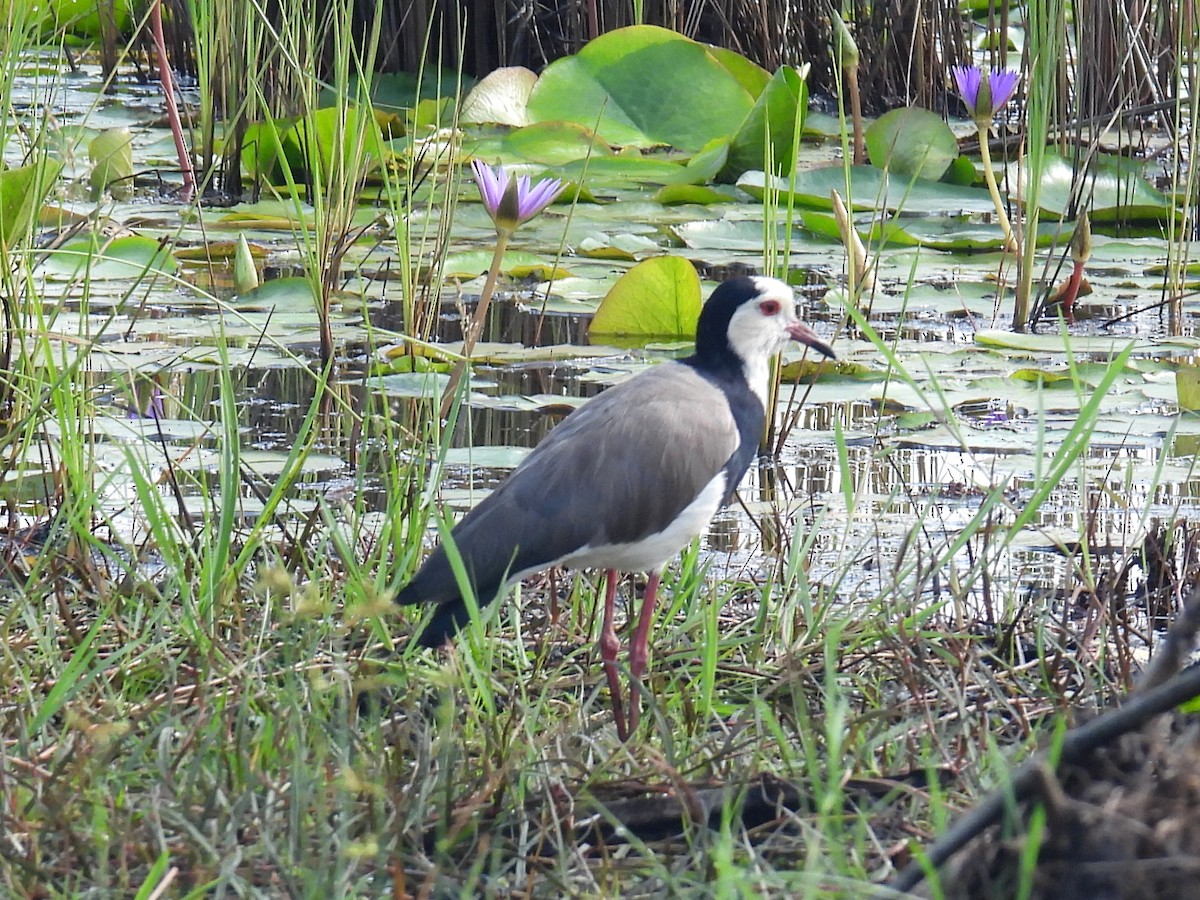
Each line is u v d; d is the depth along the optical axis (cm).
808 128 2097
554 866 577
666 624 880
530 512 789
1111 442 1159
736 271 1599
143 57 2634
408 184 1359
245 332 1372
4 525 1012
